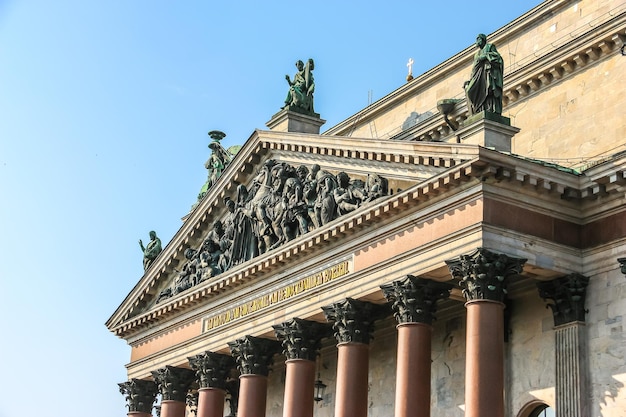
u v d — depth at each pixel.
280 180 62.78
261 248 64.06
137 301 78.06
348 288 55.84
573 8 64.81
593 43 59.84
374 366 63.88
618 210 49.34
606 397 48.19
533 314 53.31
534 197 49.50
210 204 70.38
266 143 64.31
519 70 63.97
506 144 49.72
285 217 61.22
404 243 52.53
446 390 58.28
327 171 59.41
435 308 52.34
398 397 50.31
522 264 48.31
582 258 50.53
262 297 63.94
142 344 78.75
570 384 49.50
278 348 65.12
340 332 55.72
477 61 51.00
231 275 65.56
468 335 47.56
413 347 50.78
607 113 58.78
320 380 68.62
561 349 50.31
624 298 48.38
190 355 71.06
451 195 49.88
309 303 59.03
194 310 71.50
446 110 65.62
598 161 54.53
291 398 58.94
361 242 55.34
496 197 48.53
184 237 73.19
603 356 48.75
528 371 52.84
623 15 58.25
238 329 65.81
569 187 49.66
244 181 67.75
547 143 61.75
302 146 60.91
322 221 57.88
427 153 50.91
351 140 56.66
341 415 54.22
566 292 50.31
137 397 78.12
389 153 53.53
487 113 49.69
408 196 51.34
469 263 47.81
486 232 47.88
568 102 61.28
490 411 46.22
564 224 50.44
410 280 51.19
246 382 63.84
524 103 64.12
